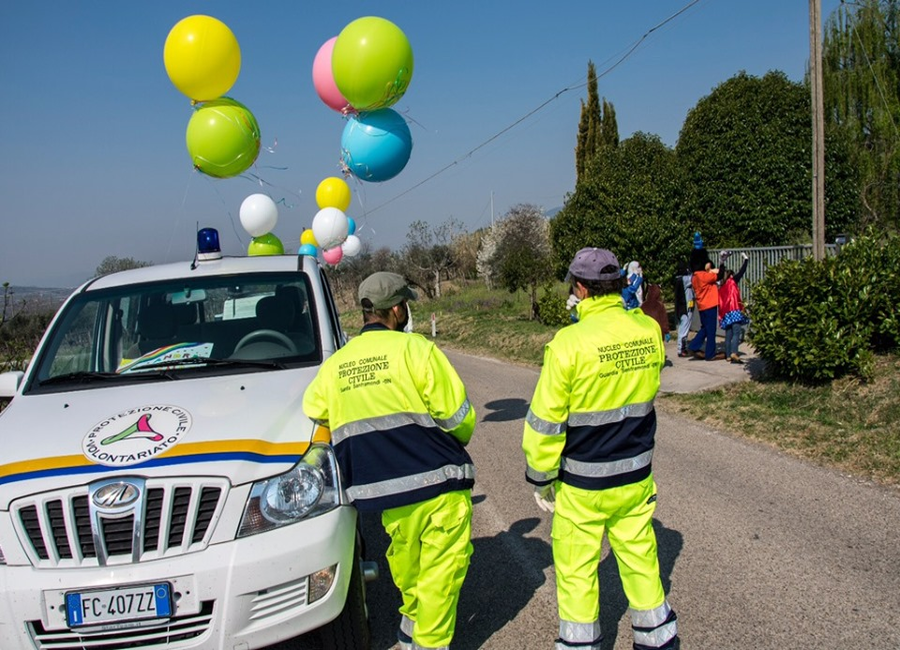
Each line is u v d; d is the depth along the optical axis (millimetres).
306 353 4438
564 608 3230
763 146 15172
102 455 3240
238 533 3109
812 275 8414
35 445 3375
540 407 3125
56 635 3002
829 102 19969
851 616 3787
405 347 3248
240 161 6484
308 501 3250
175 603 3002
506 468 7020
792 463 6355
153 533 3057
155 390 3945
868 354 8117
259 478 3205
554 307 18906
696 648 3592
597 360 3092
